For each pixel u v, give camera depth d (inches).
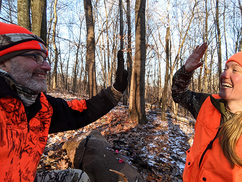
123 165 93.2
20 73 33.2
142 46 267.4
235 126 36.4
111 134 197.6
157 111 414.3
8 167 29.5
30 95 35.3
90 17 286.8
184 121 349.7
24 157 32.8
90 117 51.7
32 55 34.2
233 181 35.3
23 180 32.5
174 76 59.6
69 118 50.0
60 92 666.8
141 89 266.1
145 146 171.0
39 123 39.9
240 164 34.4
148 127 249.1
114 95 50.8
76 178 55.6
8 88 31.3
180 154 163.0
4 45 31.2
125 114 307.0
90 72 290.7
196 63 53.2
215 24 332.5
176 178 117.6
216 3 308.5
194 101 55.0
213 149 40.3
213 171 39.1
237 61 39.3
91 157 95.0
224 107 42.5
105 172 84.8
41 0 120.9
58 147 139.4
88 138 114.5
